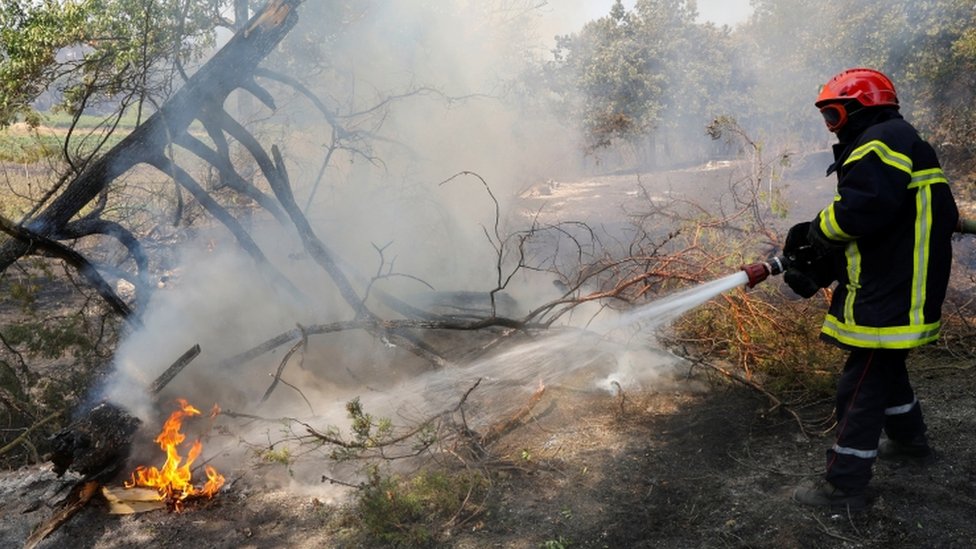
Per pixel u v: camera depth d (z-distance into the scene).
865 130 2.78
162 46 5.14
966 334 4.66
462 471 3.55
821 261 3.03
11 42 4.93
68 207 4.86
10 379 4.78
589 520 3.06
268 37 5.03
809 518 2.90
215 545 3.15
